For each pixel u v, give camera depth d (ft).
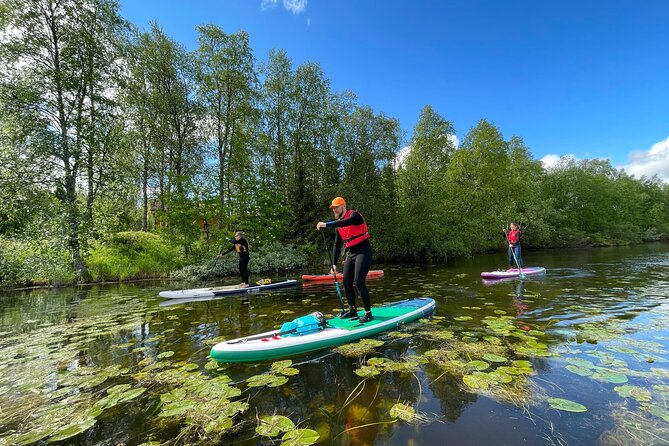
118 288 34.30
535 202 101.30
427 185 67.92
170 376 10.03
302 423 7.12
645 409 7.29
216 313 19.56
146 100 51.96
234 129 57.88
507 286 26.21
